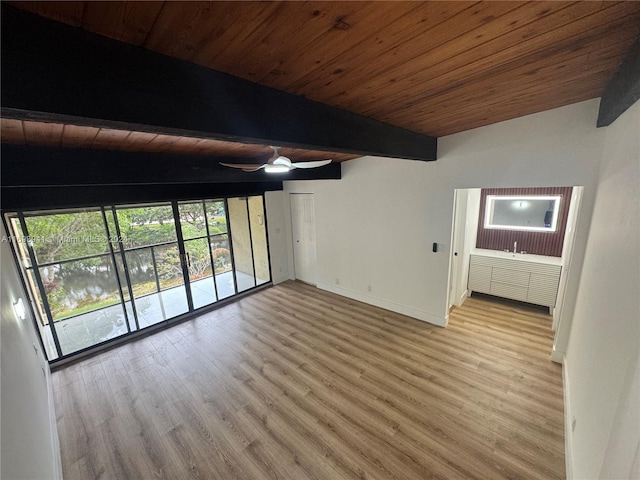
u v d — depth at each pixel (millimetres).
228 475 2086
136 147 2395
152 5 740
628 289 1342
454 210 3545
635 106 1564
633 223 1395
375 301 4699
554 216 4289
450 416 2475
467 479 1966
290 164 2766
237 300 5223
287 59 1141
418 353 3379
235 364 3365
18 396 1551
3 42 703
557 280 3998
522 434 2270
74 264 3605
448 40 1107
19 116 792
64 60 794
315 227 5379
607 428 1354
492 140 3014
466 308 4430
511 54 1276
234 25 876
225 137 1295
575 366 2451
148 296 4289
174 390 2971
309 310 4688
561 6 926
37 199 3123
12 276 2771
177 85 1048
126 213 3955
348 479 2008
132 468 2166
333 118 1804
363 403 2674
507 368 3047
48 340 3461
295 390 2893
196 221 4758
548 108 2564
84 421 2613
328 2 812
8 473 1060
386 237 4305
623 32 1143
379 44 1092
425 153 3143
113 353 3668
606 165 2256
